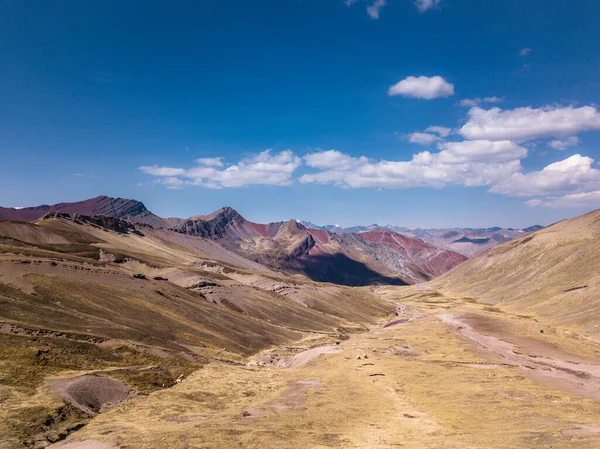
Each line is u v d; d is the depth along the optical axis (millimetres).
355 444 42438
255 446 40719
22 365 59719
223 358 94625
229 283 183875
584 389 73000
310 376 85062
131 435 44062
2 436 41812
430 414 56281
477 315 191000
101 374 64250
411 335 149000
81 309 91750
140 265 193125
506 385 74250
